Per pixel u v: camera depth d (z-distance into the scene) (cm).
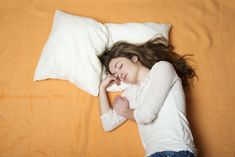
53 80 153
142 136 133
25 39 167
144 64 145
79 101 147
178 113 125
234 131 135
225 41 158
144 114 126
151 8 172
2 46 166
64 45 148
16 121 143
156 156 120
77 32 150
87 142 137
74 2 179
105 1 177
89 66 145
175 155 117
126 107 138
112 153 135
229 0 173
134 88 144
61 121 143
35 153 136
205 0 174
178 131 121
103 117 139
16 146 137
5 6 181
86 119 142
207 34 161
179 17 168
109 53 150
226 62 152
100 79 148
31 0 182
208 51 155
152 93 128
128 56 146
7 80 155
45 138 139
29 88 152
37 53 162
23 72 157
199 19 167
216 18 167
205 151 132
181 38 160
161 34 155
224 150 131
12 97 150
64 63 147
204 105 142
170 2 174
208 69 150
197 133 135
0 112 146
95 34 151
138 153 134
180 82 135
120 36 156
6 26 173
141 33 155
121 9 173
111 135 139
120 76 142
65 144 137
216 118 138
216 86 146
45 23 172
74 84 151
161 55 147
